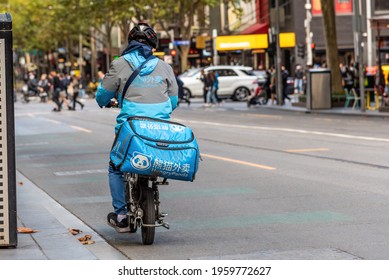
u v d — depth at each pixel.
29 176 24.44
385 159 24.33
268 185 19.86
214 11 125.81
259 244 13.01
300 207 16.45
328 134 35.00
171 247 13.03
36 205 18.02
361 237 13.22
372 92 56.84
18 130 48.00
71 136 41.09
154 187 13.22
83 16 110.44
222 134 37.81
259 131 38.75
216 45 94.69
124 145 12.26
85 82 134.38
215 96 70.75
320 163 24.00
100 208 17.62
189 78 78.44
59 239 13.62
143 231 13.24
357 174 21.12
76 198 19.30
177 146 12.27
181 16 103.50
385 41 68.56
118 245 13.34
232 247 12.85
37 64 165.75
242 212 16.16
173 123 12.52
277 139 33.53
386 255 11.87
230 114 57.12
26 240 13.46
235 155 27.52
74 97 74.69
